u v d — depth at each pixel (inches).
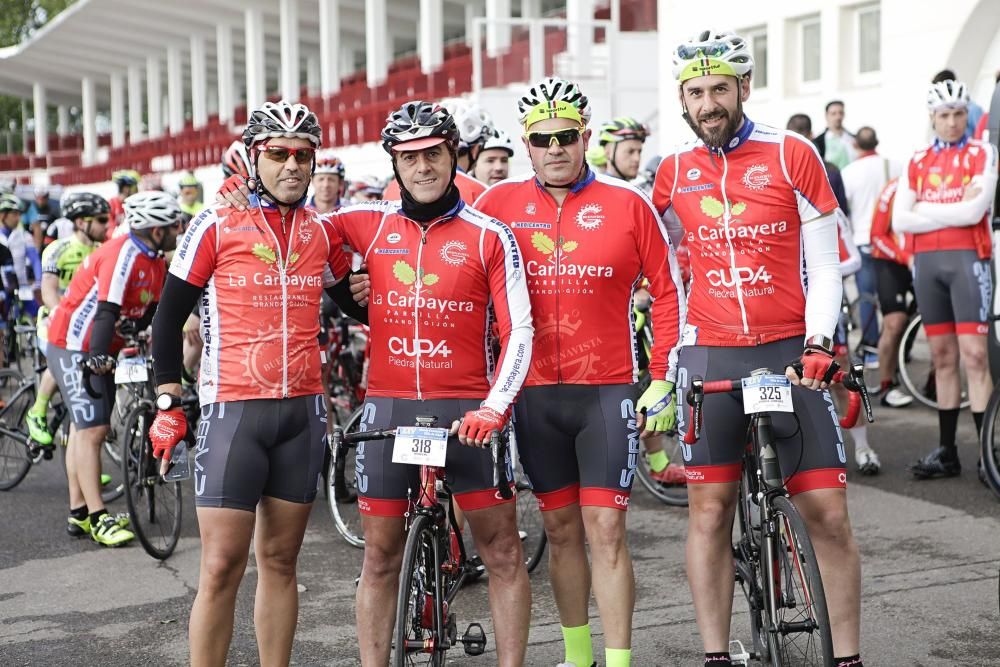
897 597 173.2
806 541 123.8
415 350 133.1
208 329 132.1
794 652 130.0
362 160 767.7
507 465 129.7
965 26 411.2
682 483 235.0
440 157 130.2
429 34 778.8
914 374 338.3
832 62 475.5
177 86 1290.6
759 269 137.6
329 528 227.8
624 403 139.7
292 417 132.6
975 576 181.5
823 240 136.3
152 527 211.2
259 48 1027.9
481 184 181.6
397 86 775.7
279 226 131.9
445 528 135.0
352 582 192.1
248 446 130.3
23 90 1855.3
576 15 636.7
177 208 212.2
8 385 285.3
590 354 139.2
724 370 139.0
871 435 289.4
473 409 134.4
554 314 139.3
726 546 141.4
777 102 505.4
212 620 131.0
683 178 141.3
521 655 135.8
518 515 199.6
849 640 134.9
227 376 131.0
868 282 345.4
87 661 159.0
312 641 164.2
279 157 129.4
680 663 151.6
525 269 140.2
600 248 138.6
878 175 352.8
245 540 131.3
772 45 502.9
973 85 426.0
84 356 219.5
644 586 183.9
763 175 136.2
